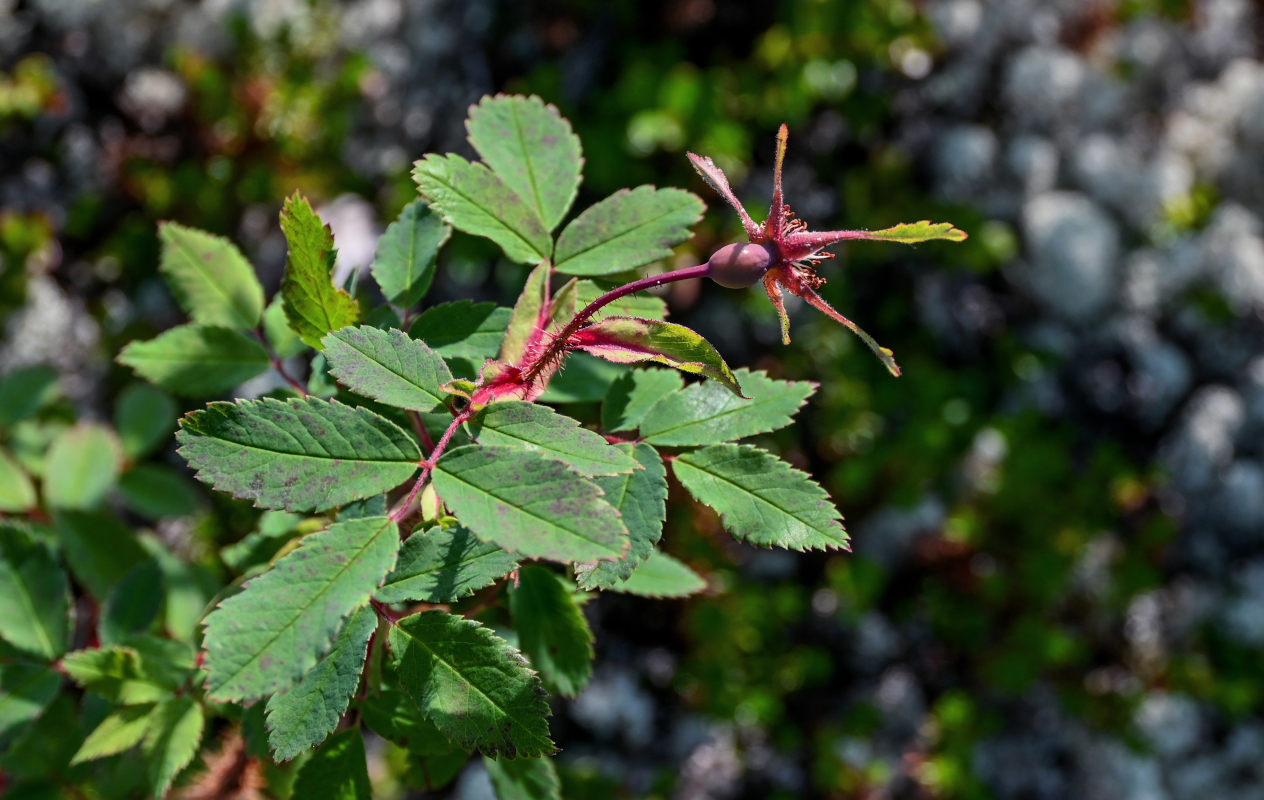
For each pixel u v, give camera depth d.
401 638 0.36
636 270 0.42
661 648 0.87
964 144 0.96
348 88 0.91
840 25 0.91
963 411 0.93
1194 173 1.04
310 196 0.90
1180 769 0.94
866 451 0.90
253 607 0.34
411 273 0.40
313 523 0.42
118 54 0.90
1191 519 0.98
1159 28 1.05
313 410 0.35
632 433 0.39
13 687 0.44
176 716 0.41
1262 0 1.09
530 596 0.40
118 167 0.89
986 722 0.91
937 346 0.95
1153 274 1.00
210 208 0.90
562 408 0.45
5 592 0.44
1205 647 0.96
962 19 0.96
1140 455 0.99
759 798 0.86
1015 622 0.92
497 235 0.39
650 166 0.87
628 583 0.43
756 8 0.91
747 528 0.38
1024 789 0.91
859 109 0.94
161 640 0.42
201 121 0.89
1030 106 1.00
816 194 0.93
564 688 0.40
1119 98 1.03
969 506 0.93
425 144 0.93
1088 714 0.92
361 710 0.39
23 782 0.45
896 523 0.91
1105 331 1.00
